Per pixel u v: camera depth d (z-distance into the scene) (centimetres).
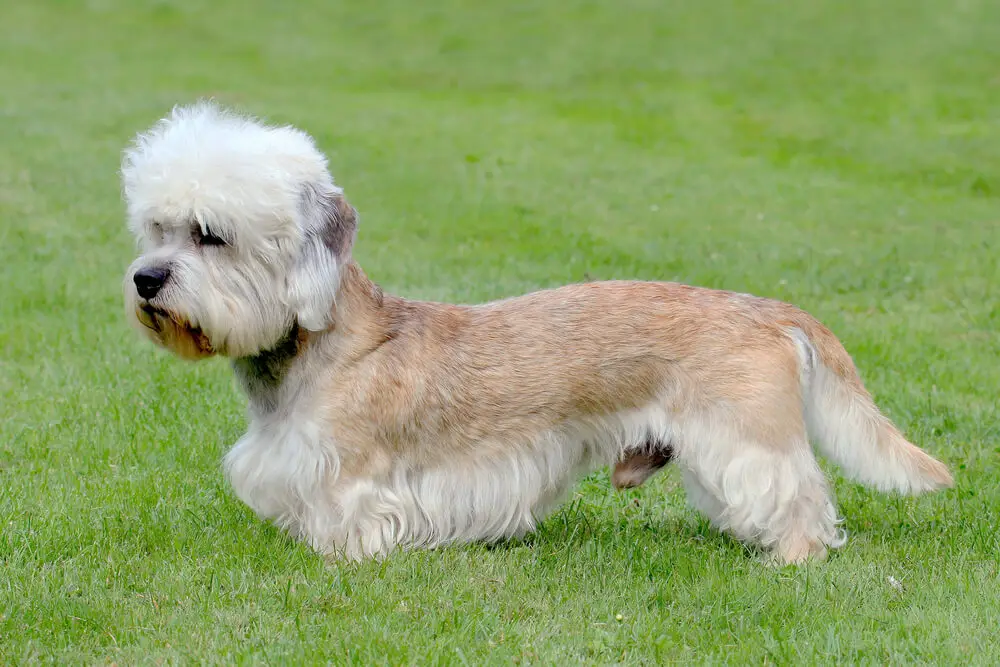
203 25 4850
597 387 818
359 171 2553
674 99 3650
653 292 837
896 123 3256
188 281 735
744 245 2033
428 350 809
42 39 4403
